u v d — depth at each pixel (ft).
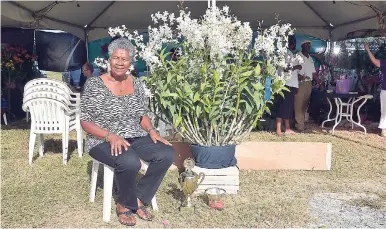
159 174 11.58
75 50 35.53
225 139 14.01
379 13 27.32
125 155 10.87
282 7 31.60
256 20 35.37
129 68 12.41
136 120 12.15
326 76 35.12
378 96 31.24
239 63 13.64
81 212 12.50
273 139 23.93
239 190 14.51
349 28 33.63
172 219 11.92
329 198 14.01
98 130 11.26
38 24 30.22
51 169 17.30
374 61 25.23
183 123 14.01
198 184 12.75
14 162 18.42
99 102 11.57
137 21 35.37
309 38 36.88
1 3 24.64
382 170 17.57
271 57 13.99
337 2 28.94
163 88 13.53
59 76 47.55
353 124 28.99
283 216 12.21
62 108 17.90
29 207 12.87
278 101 25.18
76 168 17.43
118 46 11.42
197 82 13.69
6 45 30.71
